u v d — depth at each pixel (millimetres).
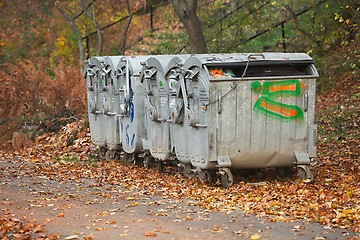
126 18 40281
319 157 20656
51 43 46375
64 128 27031
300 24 30469
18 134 26625
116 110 22422
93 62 23844
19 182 18969
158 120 19906
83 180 19375
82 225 13281
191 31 27906
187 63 17984
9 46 47406
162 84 19625
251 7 32625
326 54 28516
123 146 22156
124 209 14930
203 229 12797
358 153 20812
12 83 28703
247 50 33188
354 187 16609
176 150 19156
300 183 17219
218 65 17375
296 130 17656
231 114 17281
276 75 17719
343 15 26062
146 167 21359
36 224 13336
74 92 28938
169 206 15164
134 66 21250
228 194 16531
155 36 40219
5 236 12344
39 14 49062
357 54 24891
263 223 13195
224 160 17281
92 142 25078
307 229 12609
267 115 17469
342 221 13109
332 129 24484
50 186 18281
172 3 28000
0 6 51312
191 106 18047
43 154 24984
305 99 17641
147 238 12156
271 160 17656
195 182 18281
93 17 35469
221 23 33406
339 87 29281
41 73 29203
